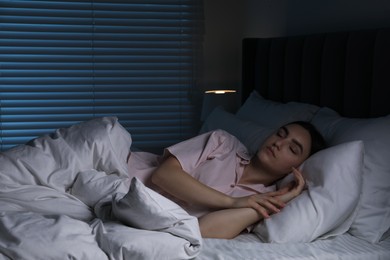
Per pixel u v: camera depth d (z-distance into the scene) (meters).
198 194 1.92
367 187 1.92
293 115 2.57
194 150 2.13
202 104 3.93
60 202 1.83
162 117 3.90
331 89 2.53
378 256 1.73
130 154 2.32
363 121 2.12
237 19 3.93
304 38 2.83
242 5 3.92
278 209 1.88
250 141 2.51
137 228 1.61
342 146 1.94
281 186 2.07
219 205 1.91
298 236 1.80
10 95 3.68
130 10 3.77
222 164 2.11
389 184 1.92
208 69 3.92
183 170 2.01
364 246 1.80
